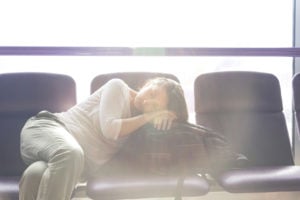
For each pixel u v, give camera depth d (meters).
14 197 1.53
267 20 2.55
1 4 2.38
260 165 2.10
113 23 2.44
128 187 1.53
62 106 2.05
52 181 1.41
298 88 2.19
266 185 1.63
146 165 1.63
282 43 2.59
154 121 1.62
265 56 2.29
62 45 2.28
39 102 2.04
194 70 2.38
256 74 2.23
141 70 2.27
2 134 1.99
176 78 2.11
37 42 2.40
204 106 2.16
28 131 1.68
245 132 2.14
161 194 1.54
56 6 2.40
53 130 1.63
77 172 1.47
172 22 2.47
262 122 2.17
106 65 2.35
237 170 1.84
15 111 2.02
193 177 1.68
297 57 2.41
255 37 2.55
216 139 1.67
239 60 2.43
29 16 2.39
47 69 2.33
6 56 2.22
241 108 2.18
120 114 1.72
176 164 1.56
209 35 2.50
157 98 1.67
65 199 1.43
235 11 2.51
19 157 1.98
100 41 2.44
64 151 1.46
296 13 2.64
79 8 2.41
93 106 1.81
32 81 2.05
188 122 1.69
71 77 2.11
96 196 1.52
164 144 1.58
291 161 2.13
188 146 1.56
